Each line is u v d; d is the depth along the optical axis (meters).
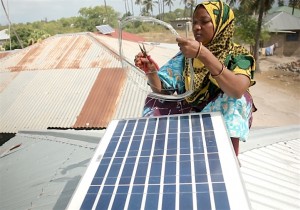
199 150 2.13
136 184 1.88
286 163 4.56
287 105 23.80
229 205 1.59
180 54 3.22
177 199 1.69
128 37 33.12
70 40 20.53
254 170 4.19
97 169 2.12
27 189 4.66
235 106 2.74
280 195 3.66
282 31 41.34
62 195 4.07
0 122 14.17
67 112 13.98
